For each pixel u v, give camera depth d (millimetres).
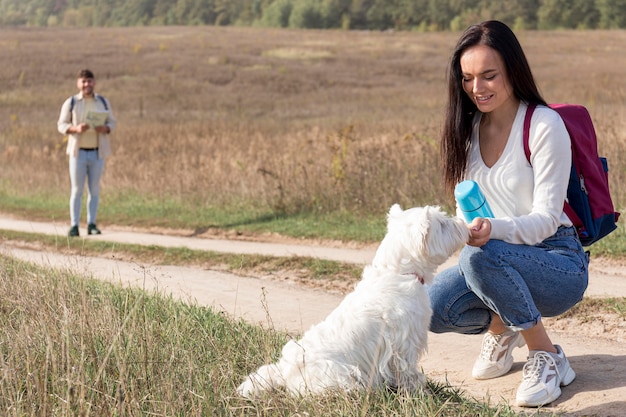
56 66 52938
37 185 18469
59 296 5770
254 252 10367
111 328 5055
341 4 123250
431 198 11672
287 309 7324
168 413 4113
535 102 4383
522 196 4402
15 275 6859
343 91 42344
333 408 3992
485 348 5102
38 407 4203
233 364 4836
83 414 3982
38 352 4848
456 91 4516
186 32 86938
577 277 4449
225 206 13914
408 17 121250
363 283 4234
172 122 30984
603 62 49688
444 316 4707
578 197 4457
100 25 161125
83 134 12648
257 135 22219
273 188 13492
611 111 21125
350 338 4082
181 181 15383
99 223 14219
